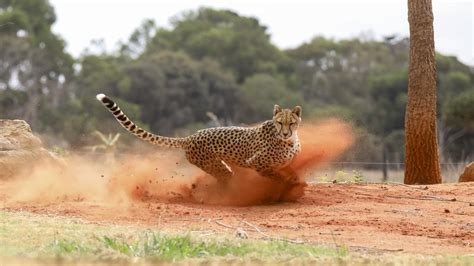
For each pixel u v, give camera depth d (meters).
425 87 37.84
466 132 90.56
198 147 30.59
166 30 161.12
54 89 122.06
